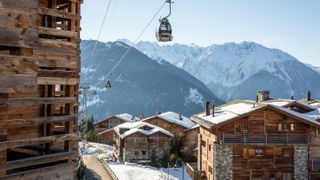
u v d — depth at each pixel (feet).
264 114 123.34
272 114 123.44
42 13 35.32
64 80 37.47
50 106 36.88
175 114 268.82
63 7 42.37
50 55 36.17
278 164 124.36
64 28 40.40
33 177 35.01
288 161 124.88
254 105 127.34
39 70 35.42
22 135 34.88
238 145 122.01
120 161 192.75
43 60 35.60
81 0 38.93
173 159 189.67
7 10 31.40
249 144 121.70
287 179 124.98
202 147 145.79
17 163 33.60
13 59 32.04
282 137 123.44
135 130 204.13
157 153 203.82
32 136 35.81
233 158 122.72
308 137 123.85
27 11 32.71
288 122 124.26
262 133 123.24
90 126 296.10
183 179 153.99
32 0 33.09
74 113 38.63
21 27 32.32
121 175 154.81
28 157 36.27
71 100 38.17
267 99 171.42
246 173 123.24
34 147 38.01
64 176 37.78
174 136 204.85
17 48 32.78
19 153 38.63
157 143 204.44
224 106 159.84
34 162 34.88
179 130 240.94
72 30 38.01
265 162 124.06
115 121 311.47
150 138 203.92
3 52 35.12
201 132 147.74
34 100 34.78
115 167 171.73
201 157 147.43
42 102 35.45
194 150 203.51
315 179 124.98
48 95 36.83
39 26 34.99
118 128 221.87
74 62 38.09
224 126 122.83
